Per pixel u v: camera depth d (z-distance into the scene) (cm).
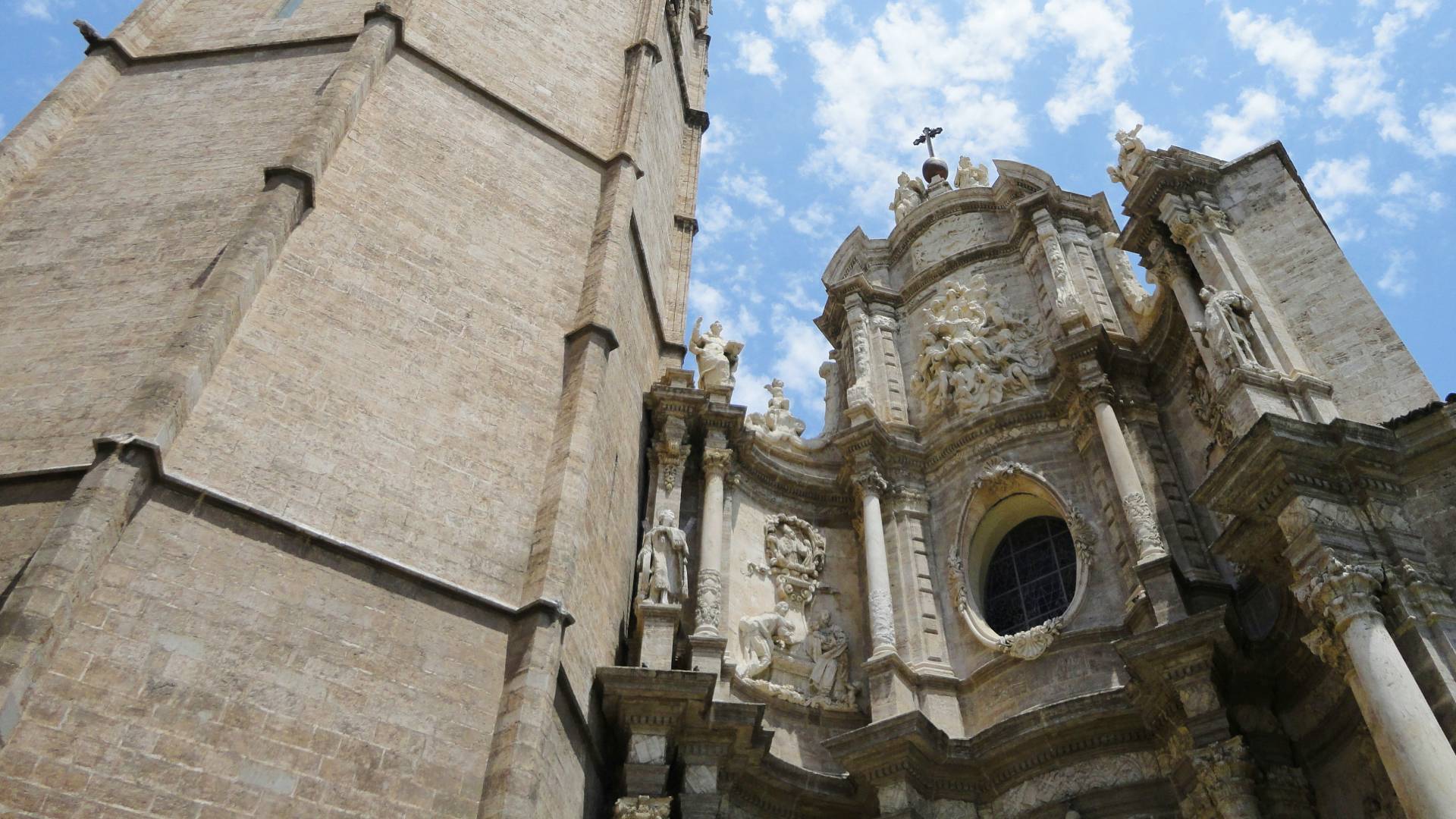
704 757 1786
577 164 2378
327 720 1361
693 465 2344
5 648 1161
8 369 1585
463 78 2280
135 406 1418
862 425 2403
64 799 1153
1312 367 1789
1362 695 1370
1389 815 1518
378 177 1972
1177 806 1733
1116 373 2295
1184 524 2034
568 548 1677
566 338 2025
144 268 1731
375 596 1493
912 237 3031
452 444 1728
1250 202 2088
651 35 2859
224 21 2334
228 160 1934
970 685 2061
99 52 2173
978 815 1869
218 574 1382
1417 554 1480
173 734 1249
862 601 2283
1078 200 2797
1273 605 1834
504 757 1429
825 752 2023
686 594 2020
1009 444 2361
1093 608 2044
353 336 1731
